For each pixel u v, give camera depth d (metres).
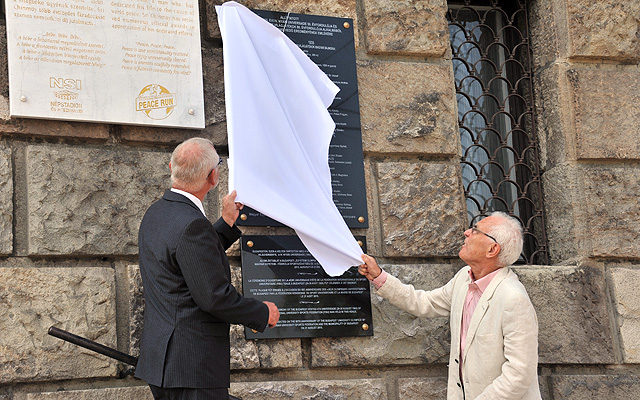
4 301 3.23
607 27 4.57
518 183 4.62
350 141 4.00
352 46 4.13
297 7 4.07
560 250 4.43
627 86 4.56
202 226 2.84
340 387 3.71
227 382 2.86
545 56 4.66
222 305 2.78
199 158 3.02
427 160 4.19
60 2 3.50
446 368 3.98
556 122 4.50
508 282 3.34
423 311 3.68
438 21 4.32
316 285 3.76
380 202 4.01
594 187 4.38
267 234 3.76
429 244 4.03
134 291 3.46
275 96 3.68
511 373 3.17
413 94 4.19
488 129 4.58
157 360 2.79
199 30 3.76
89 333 3.34
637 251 4.35
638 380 4.18
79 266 3.42
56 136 3.48
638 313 4.25
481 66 4.71
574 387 4.07
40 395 3.22
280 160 3.58
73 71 3.47
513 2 4.86
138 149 3.64
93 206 3.46
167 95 3.64
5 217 3.31
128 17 3.62
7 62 3.42
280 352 3.65
